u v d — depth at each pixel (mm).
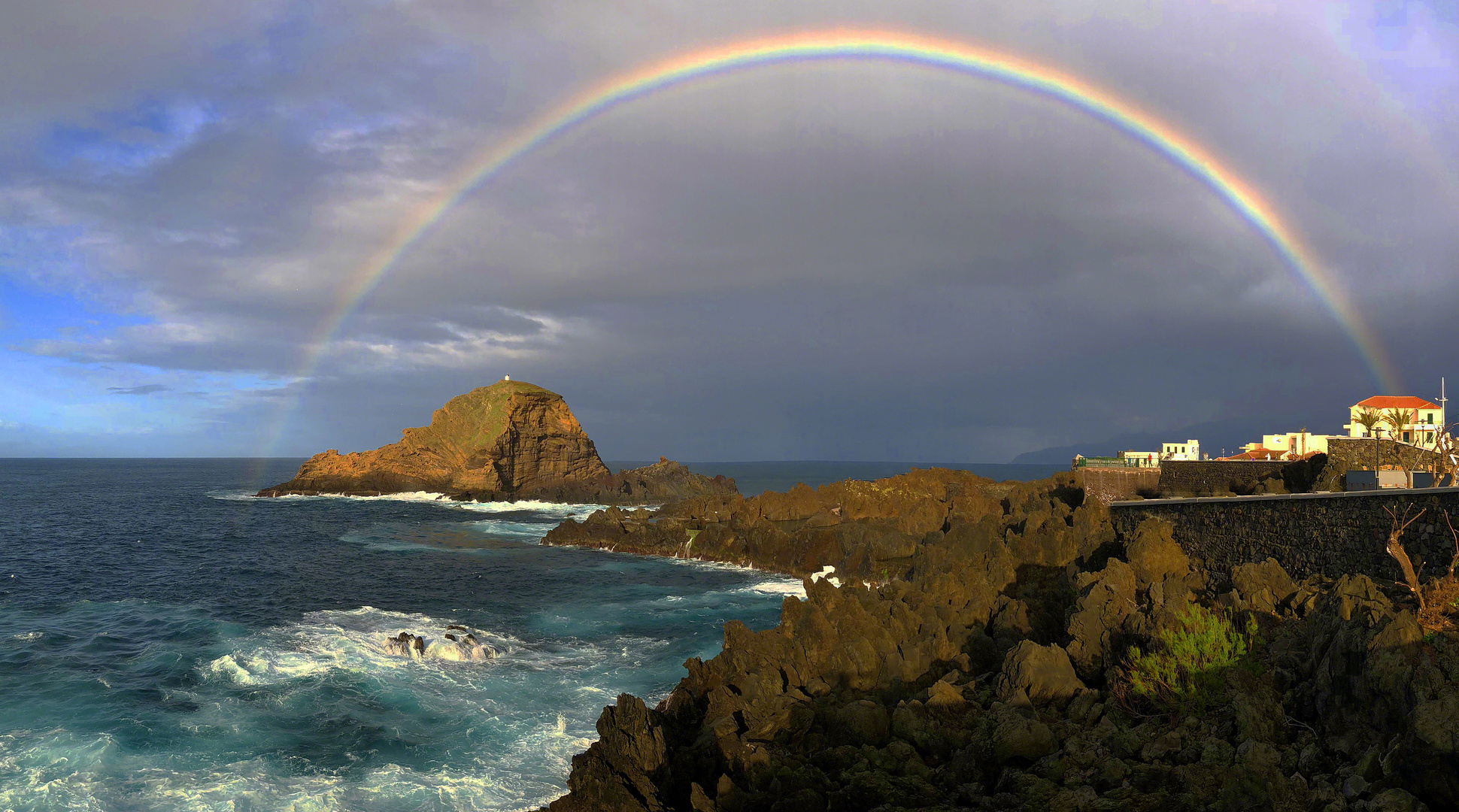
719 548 73438
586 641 42906
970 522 51031
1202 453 84188
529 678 36094
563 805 22656
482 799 24734
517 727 30234
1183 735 18328
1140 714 20281
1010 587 38438
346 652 39625
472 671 37062
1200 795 16141
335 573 67500
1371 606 19016
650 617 49406
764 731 24266
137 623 46094
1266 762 15742
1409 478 38500
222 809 23562
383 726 30109
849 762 21734
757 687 26812
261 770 26234
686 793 22734
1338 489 42000
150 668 36500
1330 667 17500
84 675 35344
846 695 26688
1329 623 19531
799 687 28062
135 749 27547
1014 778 18453
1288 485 49781
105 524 107062
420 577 65500
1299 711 18078
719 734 23828
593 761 23578
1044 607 31953
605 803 22031
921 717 23031
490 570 69125
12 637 42062
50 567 68125
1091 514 44031
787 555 67250
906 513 68875
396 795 24844
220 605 52562
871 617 31031
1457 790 13328
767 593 57500
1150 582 31625
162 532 98688
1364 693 16359
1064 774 18391
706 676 29172
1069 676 22969
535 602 54344
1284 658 19875
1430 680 15133
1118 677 21750
